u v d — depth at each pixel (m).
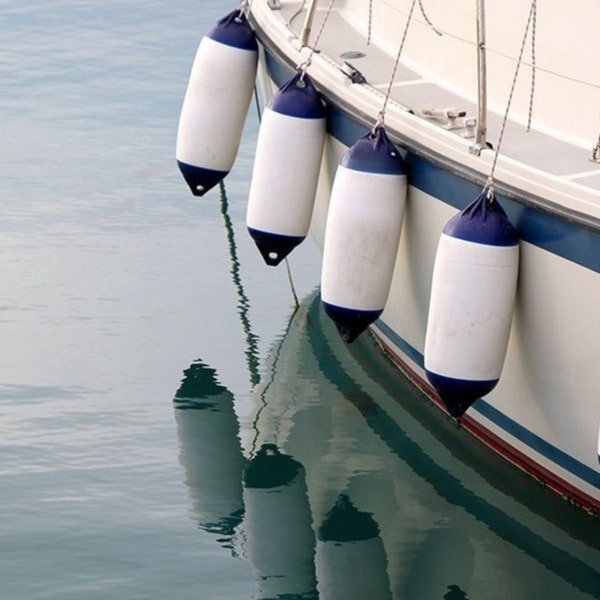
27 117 21.66
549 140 11.54
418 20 13.37
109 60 23.94
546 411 11.43
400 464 13.22
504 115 12.06
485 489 12.70
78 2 26.73
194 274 16.95
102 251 17.42
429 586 11.52
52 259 17.20
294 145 13.12
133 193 19.03
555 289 10.77
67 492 12.70
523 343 11.30
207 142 14.80
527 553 11.86
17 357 15.03
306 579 11.62
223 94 14.67
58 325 15.71
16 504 12.49
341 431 13.84
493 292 10.94
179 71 23.47
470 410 12.72
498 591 11.44
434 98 12.72
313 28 14.48
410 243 12.30
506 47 12.10
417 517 12.45
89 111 21.88
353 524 12.38
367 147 12.00
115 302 16.23
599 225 10.20
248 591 11.44
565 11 11.41
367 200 11.94
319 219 14.48
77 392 14.40
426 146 11.74
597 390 10.78
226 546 12.02
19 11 26.28
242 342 15.49
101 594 11.30
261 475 13.11
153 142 20.72
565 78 11.50
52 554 11.81
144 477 12.99
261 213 13.36
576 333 10.73
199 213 18.50
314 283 16.86
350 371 14.91
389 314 13.49
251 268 17.14
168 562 11.77
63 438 13.56
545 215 10.64
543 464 12.02
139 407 14.18
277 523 12.38
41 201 18.75
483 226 10.91
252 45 14.68
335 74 13.02
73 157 20.17
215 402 14.33
